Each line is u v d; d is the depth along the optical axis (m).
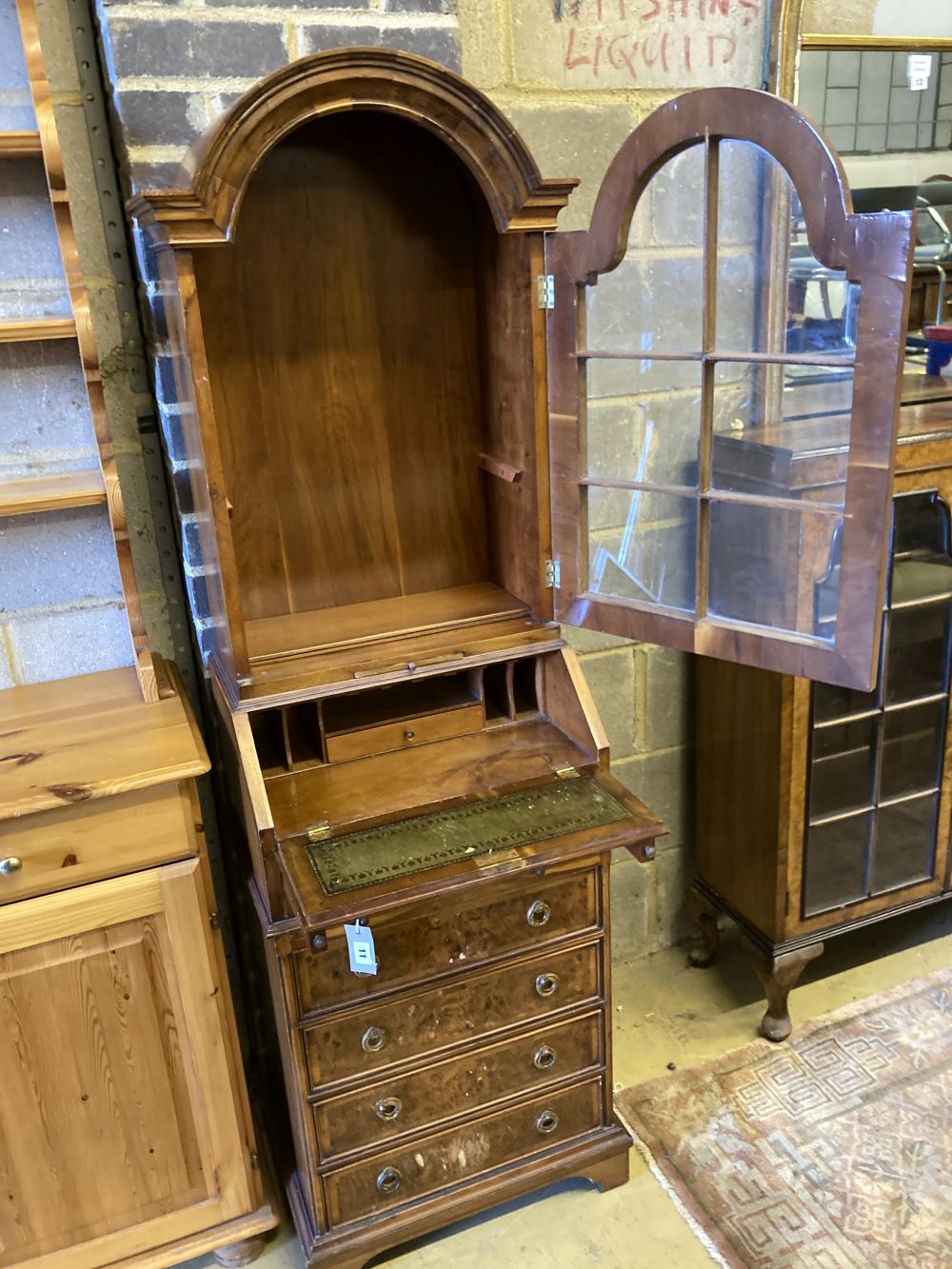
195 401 1.25
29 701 1.52
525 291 1.41
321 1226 1.47
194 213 1.17
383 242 1.50
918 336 2.06
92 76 1.40
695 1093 1.83
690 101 1.19
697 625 1.40
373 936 1.36
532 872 1.36
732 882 1.99
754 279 1.32
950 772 1.93
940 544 1.76
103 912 1.32
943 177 1.98
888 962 2.13
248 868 1.57
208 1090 1.45
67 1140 1.39
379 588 1.65
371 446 1.58
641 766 2.12
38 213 1.43
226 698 1.43
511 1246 1.57
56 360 1.50
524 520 1.55
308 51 1.43
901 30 1.85
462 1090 1.50
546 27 1.65
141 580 1.63
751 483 1.34
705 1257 1.53
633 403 1.43
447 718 1.55
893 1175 1.64
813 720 1.76
